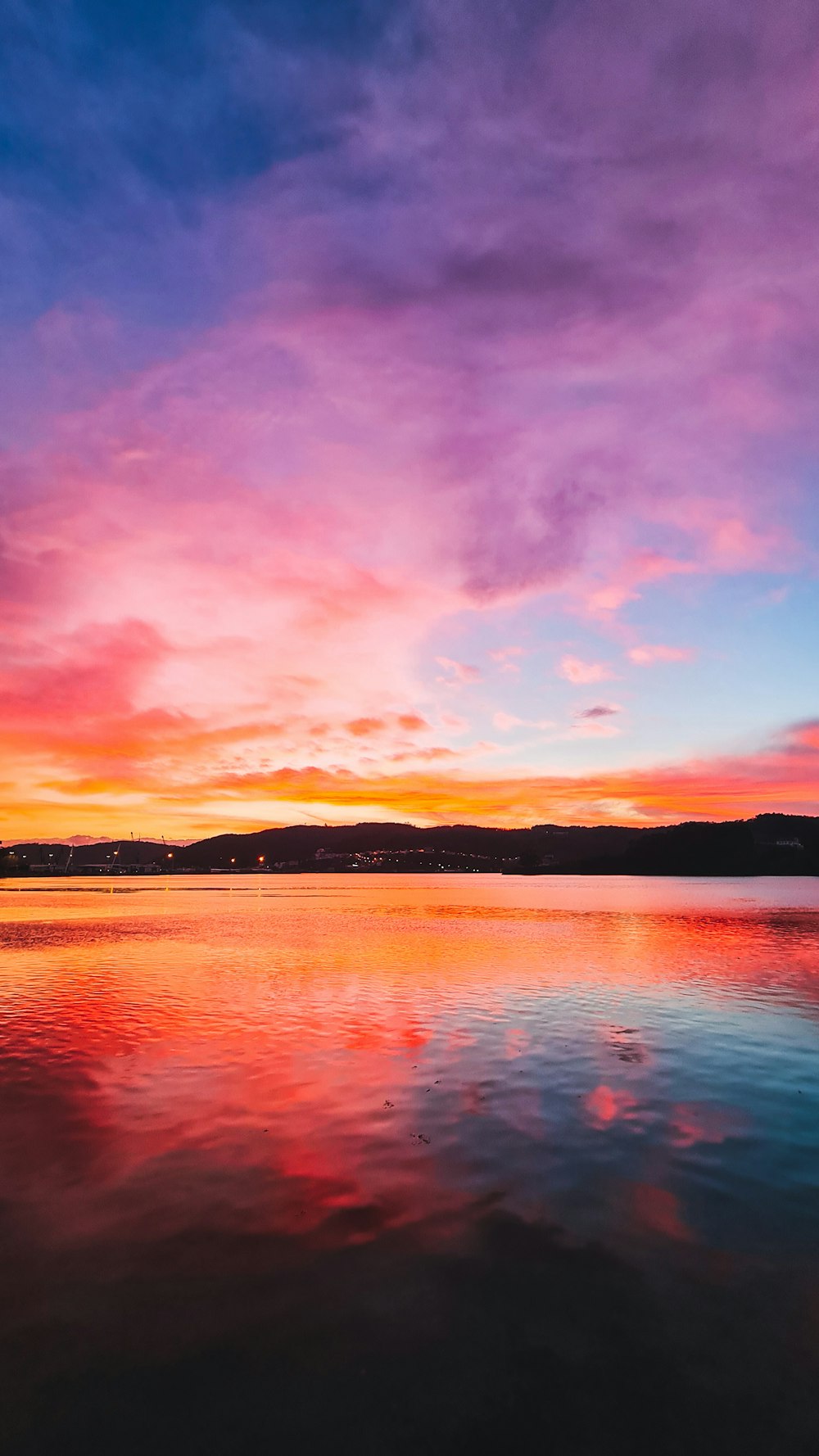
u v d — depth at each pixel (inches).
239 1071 547.8
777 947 1406.3
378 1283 279.9
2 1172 373.4
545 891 4985.2
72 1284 278.4
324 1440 209.9
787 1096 501.0
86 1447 207.8
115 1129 431.8
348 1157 393.7
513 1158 394.0
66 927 1889.8
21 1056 587.8
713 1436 211.2
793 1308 266.8
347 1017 740.7
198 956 1261.1
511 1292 274.5
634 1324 257.6
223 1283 279.1
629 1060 583.8
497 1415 218.7
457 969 1098.1
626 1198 349.4
